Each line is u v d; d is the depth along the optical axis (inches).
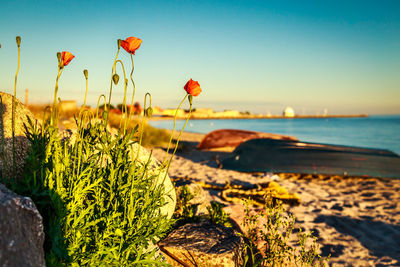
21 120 84.3
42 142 79.1
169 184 119.6
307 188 310.7
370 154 389.4
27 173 79.4
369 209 241.6
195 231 117.0
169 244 107.6
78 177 77.5
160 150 550.0
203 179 331.0
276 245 116.3
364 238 184.5
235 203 226.8
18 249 49.2
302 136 1653.5
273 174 361.4
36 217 56.8
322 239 181.8
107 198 86.8
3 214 47.7
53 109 77.1
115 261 75.0
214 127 2773.1
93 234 79.1
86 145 88.5
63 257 68.0
